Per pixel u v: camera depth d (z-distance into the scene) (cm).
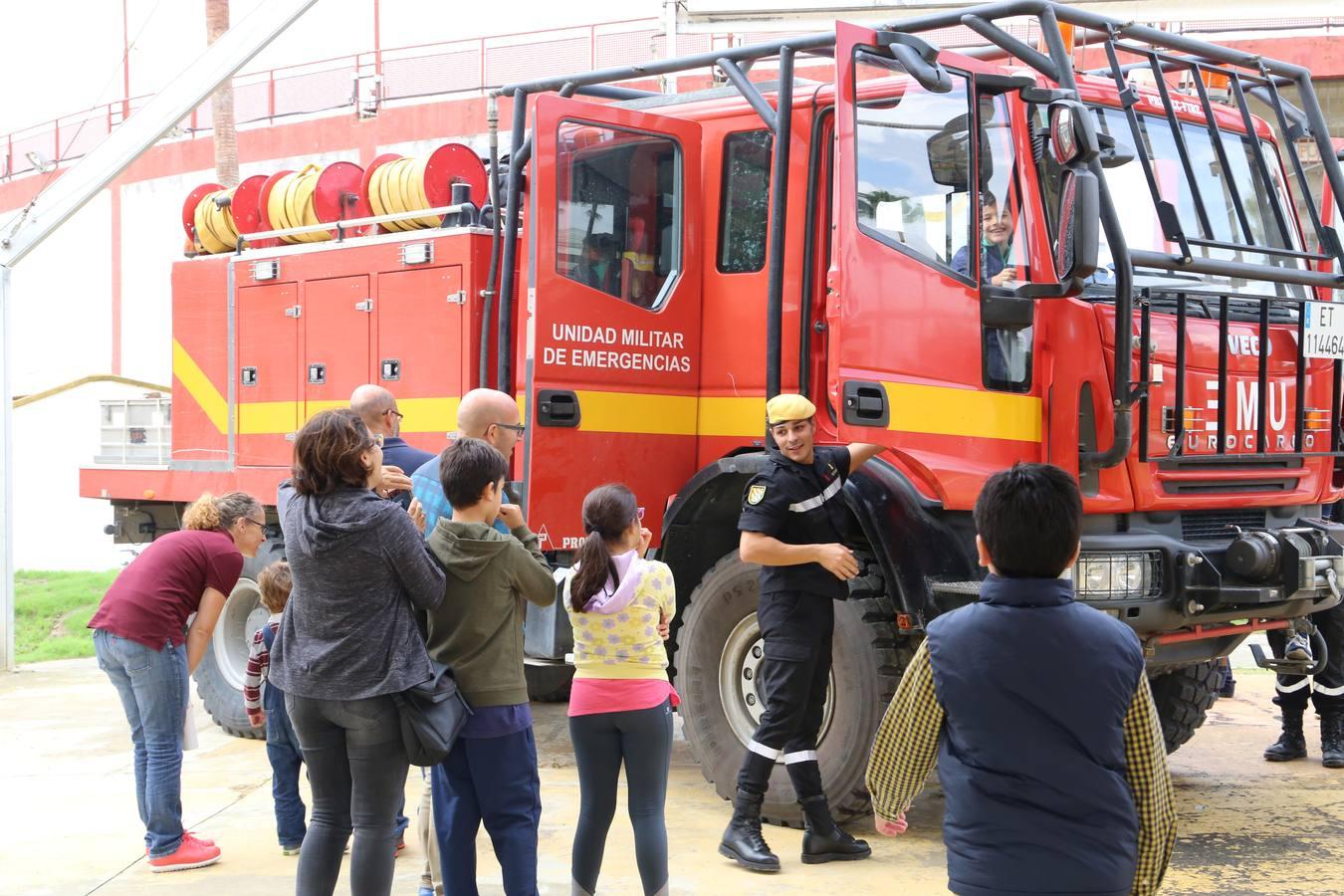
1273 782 650
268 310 801
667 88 887
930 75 493
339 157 2319
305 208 794
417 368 703
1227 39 1681
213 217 852
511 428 466
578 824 442
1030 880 251
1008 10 541
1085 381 523
